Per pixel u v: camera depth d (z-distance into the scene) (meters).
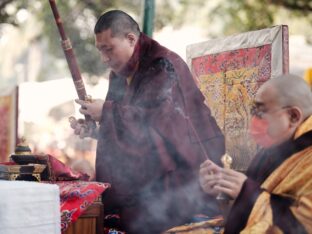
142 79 3.11
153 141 2.98
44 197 2.54
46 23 9.59
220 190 2.35
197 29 9.65
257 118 2.53
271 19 9.16
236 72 3.40
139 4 9.02
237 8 9.37
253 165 2.56
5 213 2.44
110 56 3.13
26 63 16.42
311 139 2.38
